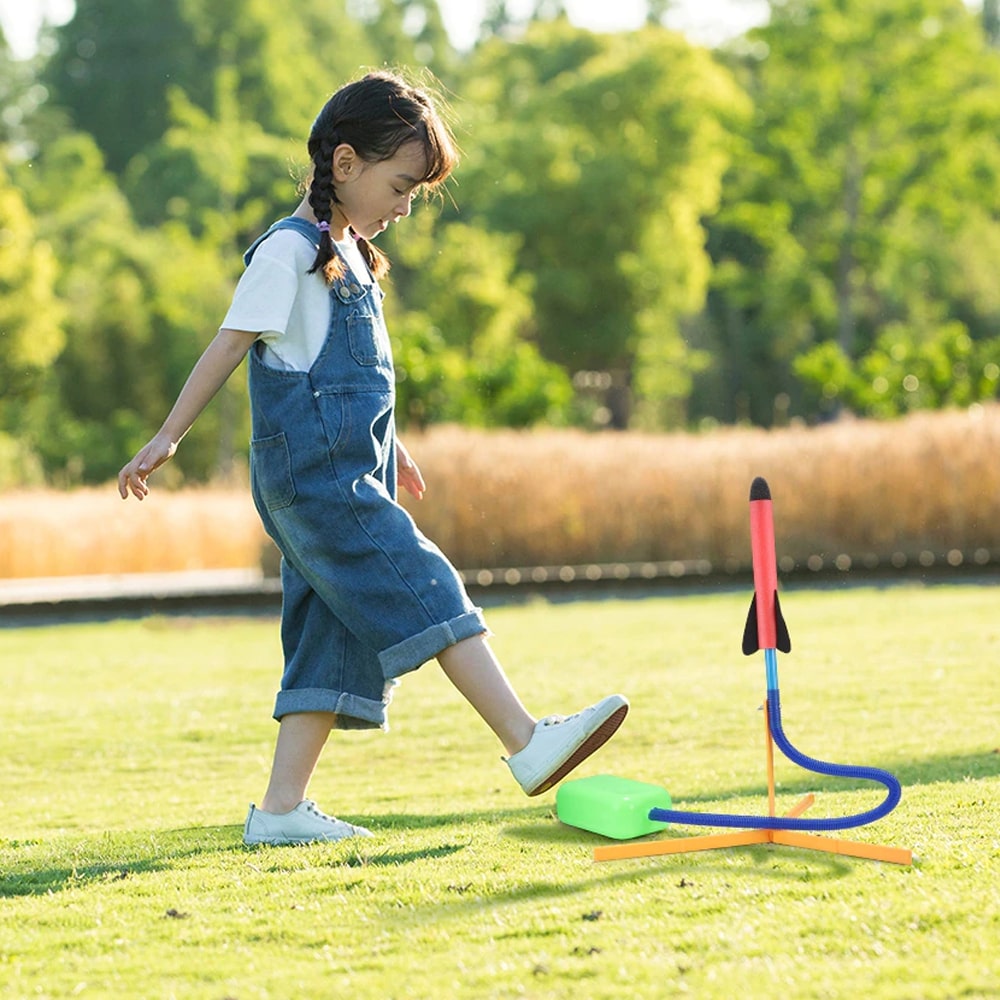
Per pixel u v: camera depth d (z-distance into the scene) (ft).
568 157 224.53
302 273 16.61
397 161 16.88
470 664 16.21
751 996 10.36
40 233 210.79
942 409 99.86
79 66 278.46
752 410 245.24
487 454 71.77
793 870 14.07
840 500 72.18
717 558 72.49
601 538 71.77
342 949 11.91
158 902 13.67
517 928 12.24
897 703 29.66
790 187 207.92
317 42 301.02
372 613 16.26
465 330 178.09
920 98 203.00
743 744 25.71
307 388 16.48
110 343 193.57
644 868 14.43
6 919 13.24
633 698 31.86
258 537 70.28
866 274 212.84
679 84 224.33
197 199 223.30
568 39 244.83
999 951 11.14
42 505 79.15
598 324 226.99
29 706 34.73
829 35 198.90
